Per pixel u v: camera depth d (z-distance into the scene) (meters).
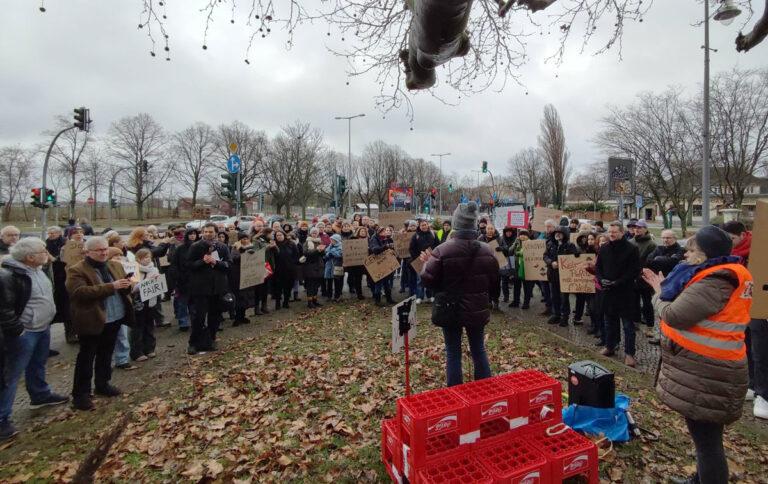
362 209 74.00
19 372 4.41
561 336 7.20
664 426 4.04
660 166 27.53
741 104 22.02
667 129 25.59
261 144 60.69
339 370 5.62
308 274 9.64
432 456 2.77
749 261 4.01
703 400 2.73
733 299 2.72
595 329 7.25
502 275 9.40
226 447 3.88
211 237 6.63
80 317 4.69
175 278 8.18
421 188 73.00
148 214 68.75
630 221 9.09
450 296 4.18
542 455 2.85
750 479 3.32
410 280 10.30
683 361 2.84
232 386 5.21
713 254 2.82
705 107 13.89
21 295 4.38
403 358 6.05
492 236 9.70
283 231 9.95
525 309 9.30
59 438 4.14
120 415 4.58
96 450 2.47
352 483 3.31
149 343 6.50
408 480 2.86
